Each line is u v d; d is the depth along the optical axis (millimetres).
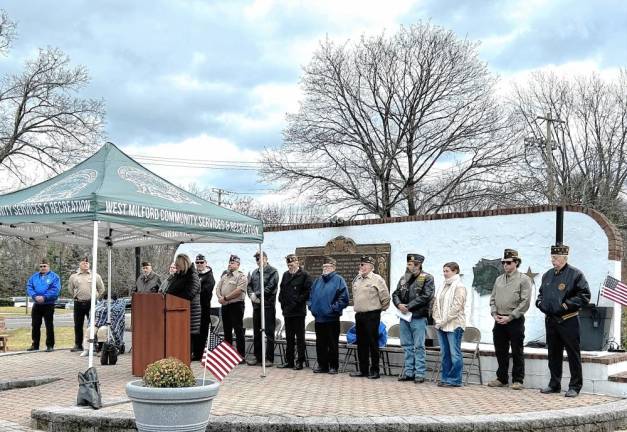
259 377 11273
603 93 40688
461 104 34562
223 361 7281
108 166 10023
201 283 13086
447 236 14242
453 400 9188
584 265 12422
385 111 35062
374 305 11406
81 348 14727
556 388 9984
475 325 13656
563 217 12625
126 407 8055
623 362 10719
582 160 40906
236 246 17984
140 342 10773
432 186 35781
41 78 33469
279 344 13352
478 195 33969
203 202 10984
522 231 13250
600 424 8383
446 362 10672
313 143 35406
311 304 12023
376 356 11438
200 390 6348
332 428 7320
